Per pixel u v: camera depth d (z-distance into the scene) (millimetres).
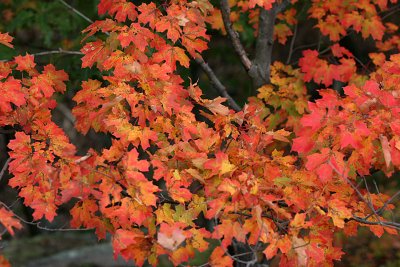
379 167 3598
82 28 5883
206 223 4402
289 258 2775
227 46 7930
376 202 3312
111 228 3010
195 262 7434
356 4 4367
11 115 3244
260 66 4406
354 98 2998
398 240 8258
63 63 4832
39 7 6227
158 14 3273
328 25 4441
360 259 7938
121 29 3188
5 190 11445
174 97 3064
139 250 2762
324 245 3068
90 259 9203
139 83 3148
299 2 5410
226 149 3145
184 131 3104
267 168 3049
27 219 10172
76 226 2996
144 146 2973
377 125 2861
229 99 4352
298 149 2871
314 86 5258
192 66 7645
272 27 4398
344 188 3176
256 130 3273
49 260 9312
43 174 2939
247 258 4203
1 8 6727
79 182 2758
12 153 3006
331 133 2871
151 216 2947
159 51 3332
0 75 3246
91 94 3314
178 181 2934
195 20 3342
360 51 6500
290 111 4199
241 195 2773
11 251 9750
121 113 3025
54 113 11617
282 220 3139
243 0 4574
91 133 11531
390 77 3299
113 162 2910
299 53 8711
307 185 3047
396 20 6520
